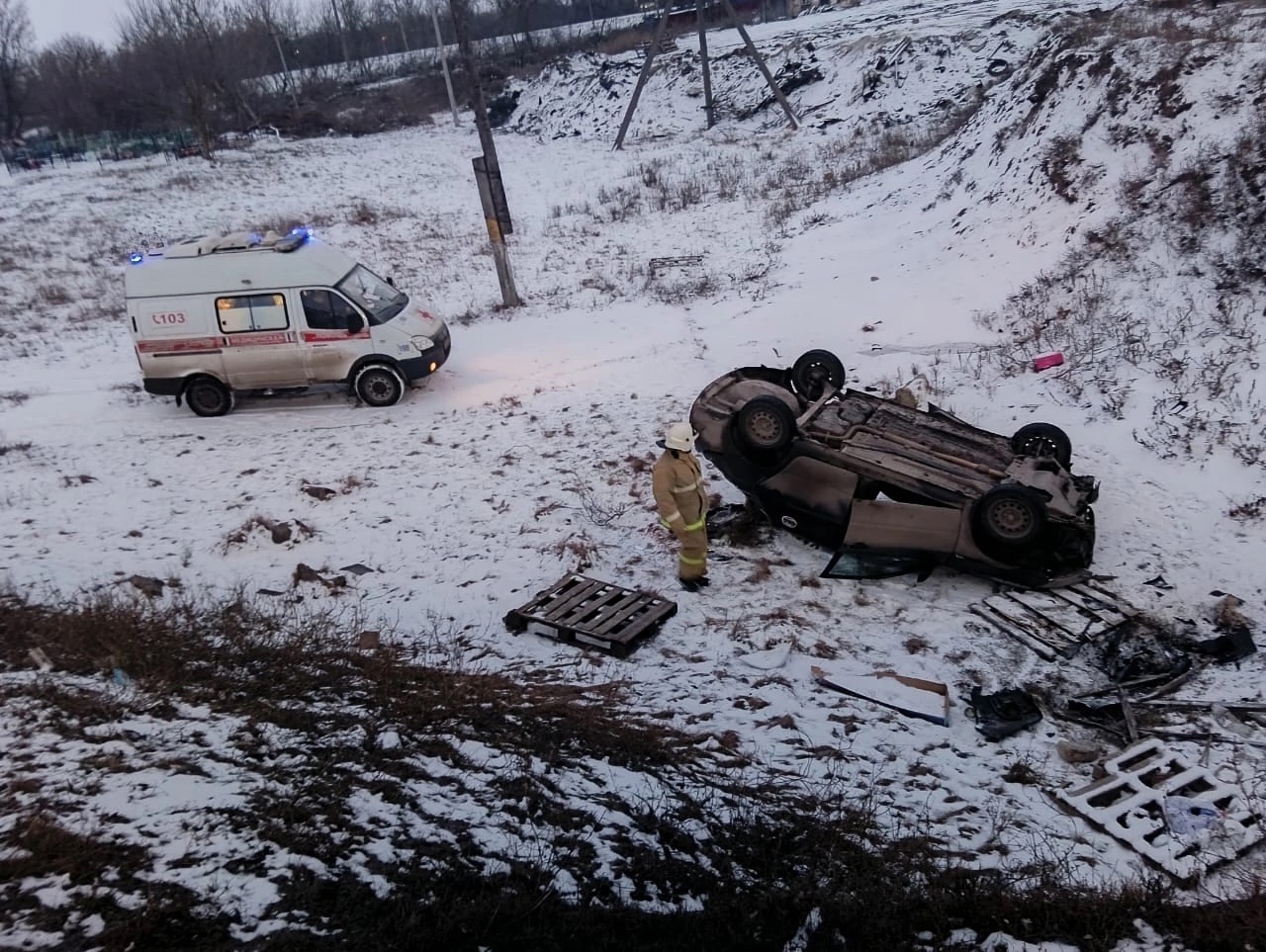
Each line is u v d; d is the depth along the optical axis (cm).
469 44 1744
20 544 1042
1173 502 952
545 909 508
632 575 913
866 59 3475
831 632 805
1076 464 1044
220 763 620
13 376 1758
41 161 4838
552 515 1037
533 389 1473
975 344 1398
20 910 478
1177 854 555
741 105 3753
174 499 1149
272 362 1427
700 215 2511
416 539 1010
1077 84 1814
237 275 1391
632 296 1922
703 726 692
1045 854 565
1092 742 668
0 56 6188
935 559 857
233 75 5278
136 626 814
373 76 6638
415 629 838
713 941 500
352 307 1403
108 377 1712
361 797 592
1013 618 803
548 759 643
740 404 973
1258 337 1140
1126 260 1391
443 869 534
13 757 614
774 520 945
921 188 2131
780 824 588
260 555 993
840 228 2108
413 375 1447
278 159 3956
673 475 832
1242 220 1310
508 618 833
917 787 629
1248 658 734
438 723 682
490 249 2436
